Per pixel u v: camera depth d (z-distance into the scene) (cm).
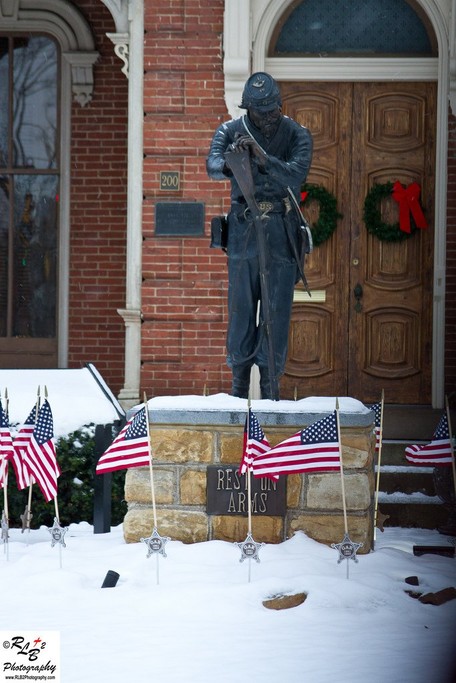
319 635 842
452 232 1678
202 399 1152
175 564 1039
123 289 1991
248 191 1125
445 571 1036
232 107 1667
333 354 1736
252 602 938
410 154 1730
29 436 1132
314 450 1036
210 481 1109
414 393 1725
